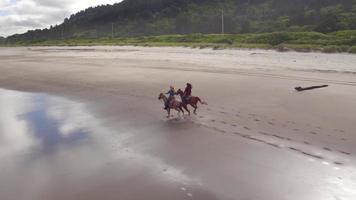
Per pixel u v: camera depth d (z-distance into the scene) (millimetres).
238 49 64750
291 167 10422
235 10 199375
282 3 172625
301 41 67625
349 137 12867
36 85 30484
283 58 47344
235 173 10172
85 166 11289
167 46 80875
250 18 161000
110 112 18641
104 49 84938
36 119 18094
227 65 39500
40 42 170625
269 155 11398
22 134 15438
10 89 29344
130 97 22219
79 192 9445
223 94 21562
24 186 9977
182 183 9727
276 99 19609
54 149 13172
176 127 15156
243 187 9320
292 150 11766
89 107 20234
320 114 16125
